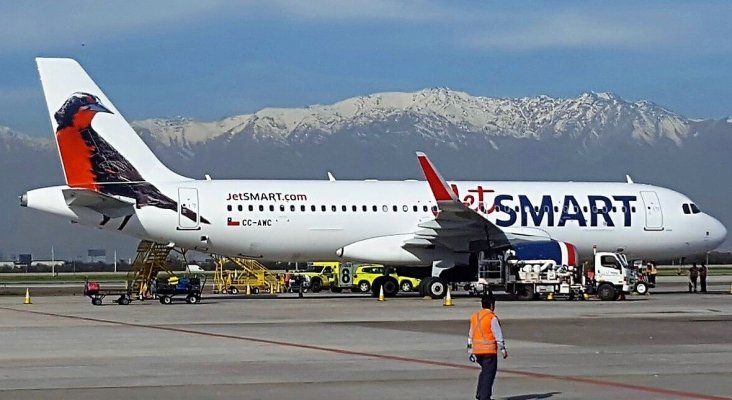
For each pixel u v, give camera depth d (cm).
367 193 4938
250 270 6372
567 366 2242
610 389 1898
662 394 1838
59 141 4559
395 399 1777
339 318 3659
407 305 4444
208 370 2161
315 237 4844
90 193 4341
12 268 18125
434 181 4619
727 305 4431
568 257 4859
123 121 4638
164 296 4722
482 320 1734
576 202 5184
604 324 3369
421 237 4875
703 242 5403
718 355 2469
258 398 1786
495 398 1802
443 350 2564
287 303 4697
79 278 11738
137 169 4653
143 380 2009
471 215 4666
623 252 5319
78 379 2023
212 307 4356
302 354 2469
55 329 3180
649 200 5322
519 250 4819
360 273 6347
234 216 4719
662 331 3117
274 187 4834
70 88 4578
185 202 4669
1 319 3612
